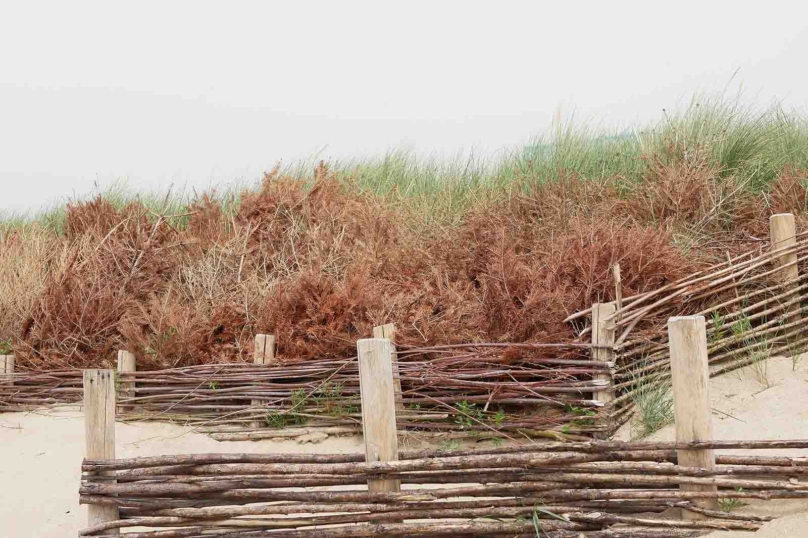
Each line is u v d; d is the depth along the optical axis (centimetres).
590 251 505
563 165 711
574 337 479
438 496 325
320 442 464
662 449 324
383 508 325
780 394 423
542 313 480
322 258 628
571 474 327
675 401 324
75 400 555
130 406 523
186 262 669
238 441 475
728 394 436
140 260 666
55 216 950
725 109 705
